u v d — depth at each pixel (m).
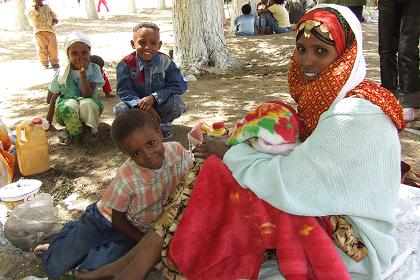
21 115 5.59
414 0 4.06
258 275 2.20
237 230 2.15
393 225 2.16
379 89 2.04
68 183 3.78
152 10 19.55
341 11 2.04
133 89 4.34
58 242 2.63
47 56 8.59
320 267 1.99
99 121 5.07
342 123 1.92
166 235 2.24
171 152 2.64
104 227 2.62
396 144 2.01
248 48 9.66
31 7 8.36
